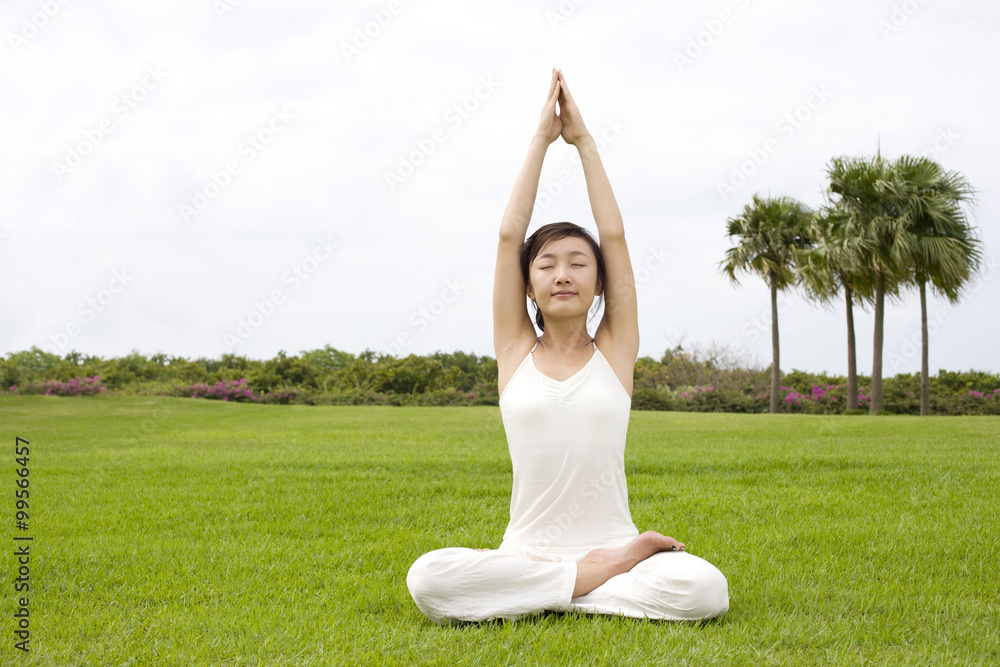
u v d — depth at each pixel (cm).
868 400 2242
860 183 1784
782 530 407
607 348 279
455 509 492
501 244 283
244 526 437
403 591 293
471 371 2506
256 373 2377
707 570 244
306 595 292
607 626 238
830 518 448
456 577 248
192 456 828
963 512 459
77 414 1630
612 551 259
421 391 2373
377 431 1201
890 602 273
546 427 265
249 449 919
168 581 309
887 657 219
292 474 670
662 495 548
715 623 248
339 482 622
